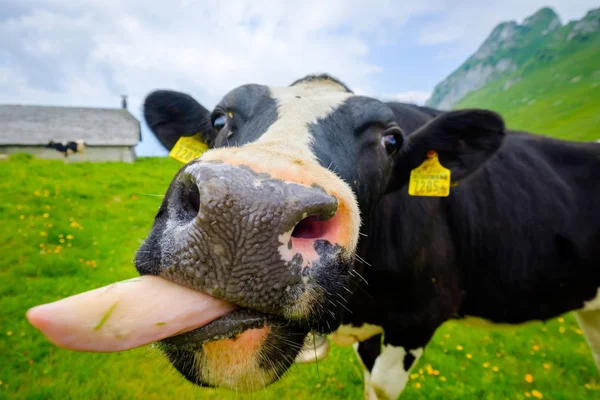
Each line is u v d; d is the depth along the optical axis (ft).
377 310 1.91
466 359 2.88
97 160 23.36
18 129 22.29
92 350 0.59
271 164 0.74
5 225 4.85
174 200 0.75
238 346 0.76
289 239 0.71
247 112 1.34
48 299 3.18
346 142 1.29
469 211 1.99
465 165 1.78
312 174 0.76
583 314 2.42
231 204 0.66
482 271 2.03
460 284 2.05
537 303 2.14
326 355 2.23
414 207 1.86
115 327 0.60
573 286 2.14
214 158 0.73
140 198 7.29
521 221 2.03
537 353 2.98
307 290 0.74
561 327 3.49
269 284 0.70
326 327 0.91
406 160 1.72
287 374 1.05
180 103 1.87
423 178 1.73
